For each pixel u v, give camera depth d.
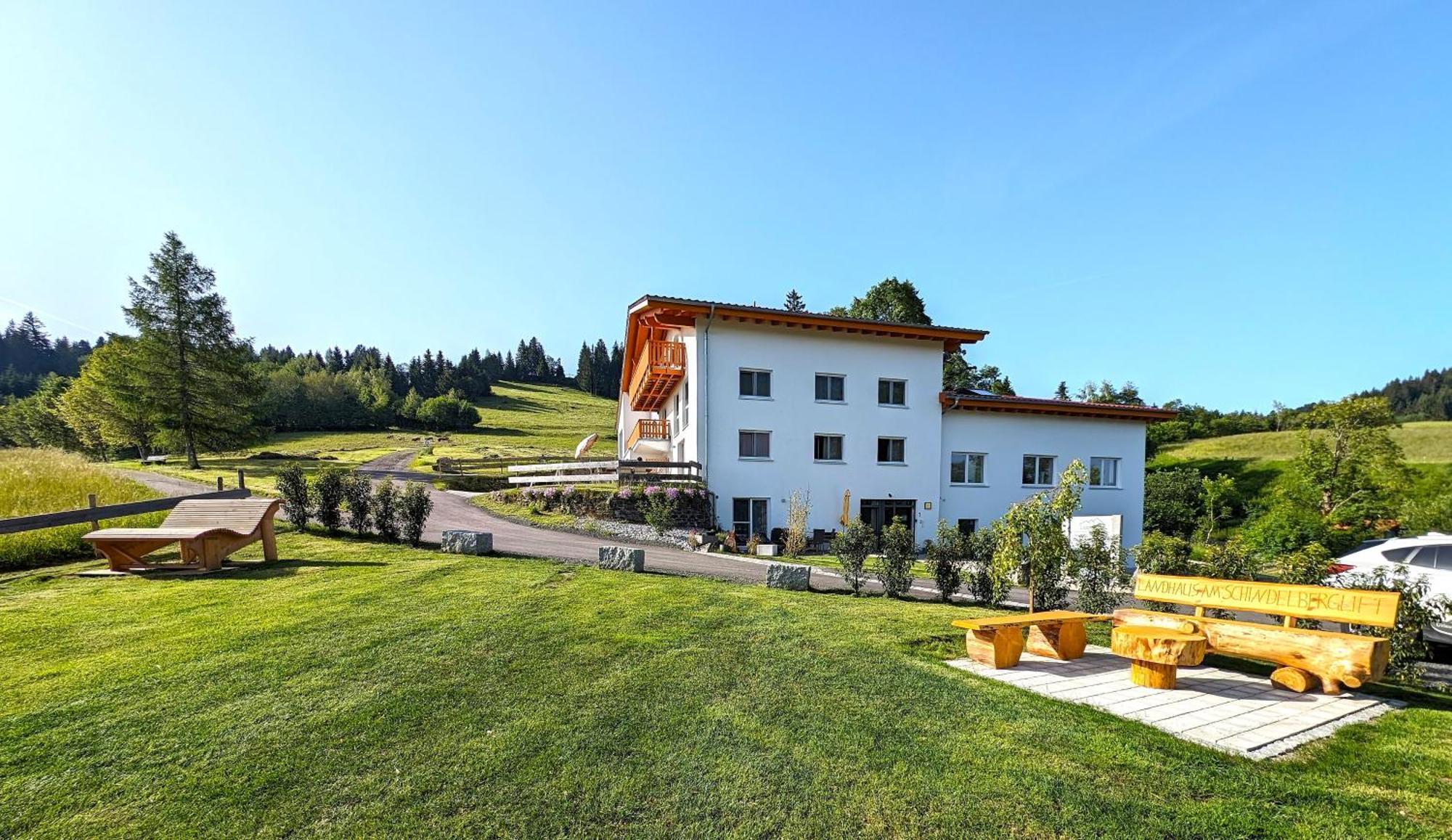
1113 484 25.23
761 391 21.39
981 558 9.53
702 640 6.24
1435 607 6.09
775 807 3.20
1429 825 3.07
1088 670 5.95
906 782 3.45
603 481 22.00
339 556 11.04
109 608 7.27
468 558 11.25
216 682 4.93
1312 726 4.46
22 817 3.12
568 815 3.13
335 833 2.99
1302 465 30.95
